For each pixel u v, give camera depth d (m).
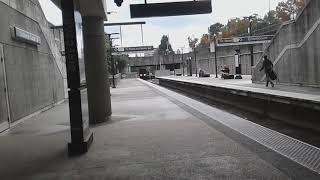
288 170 6.39
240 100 19.14
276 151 7.75
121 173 6.79
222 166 6.84
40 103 18.08
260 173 6.31
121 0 11.77
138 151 8.39
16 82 14.36
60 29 25.42
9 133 11.98
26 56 16.14
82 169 7.17
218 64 76.81
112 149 8.72
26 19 16.69
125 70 104.06
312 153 7.56
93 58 13.31
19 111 14.46
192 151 8.09
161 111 15.55
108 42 43.19
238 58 48.00
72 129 8.47
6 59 13.36
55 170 7.20
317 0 23.94
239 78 47.34
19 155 8.58
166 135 10.06
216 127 10.86
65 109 18.86
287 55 28.28
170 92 27.69
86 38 13.41
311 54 25.03
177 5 11.60
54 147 9.30
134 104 19.25
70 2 8.45
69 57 8.47
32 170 7.27
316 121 11.38
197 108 15.88
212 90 25.28
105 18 14.35
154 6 11.62
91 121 13.11
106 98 13.43
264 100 15.41
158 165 7.16
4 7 13.54
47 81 20.03
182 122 12.16
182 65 103.62
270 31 59.50
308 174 6.12
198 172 6.59
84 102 9.29
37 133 11.67
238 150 7.96
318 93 18.14
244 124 11.23
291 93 18.08
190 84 33.19
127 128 11.61
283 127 12.48
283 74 29.11
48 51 20.86
